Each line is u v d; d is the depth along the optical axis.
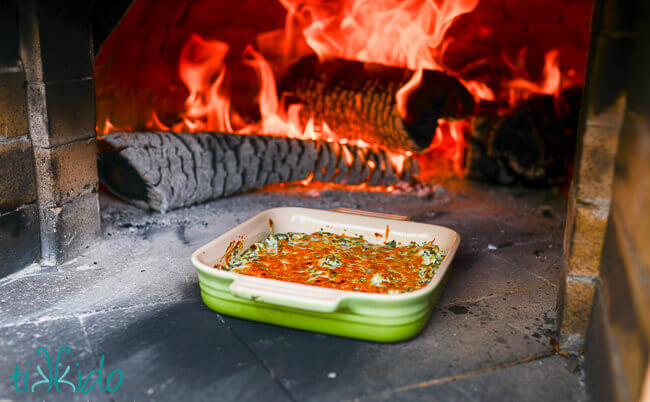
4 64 0.81
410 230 0.88
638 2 0.65
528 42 1.42
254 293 0.70
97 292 0.83
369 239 0.89
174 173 1.06
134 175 1.04
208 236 1.00
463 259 0.94
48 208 0.87
